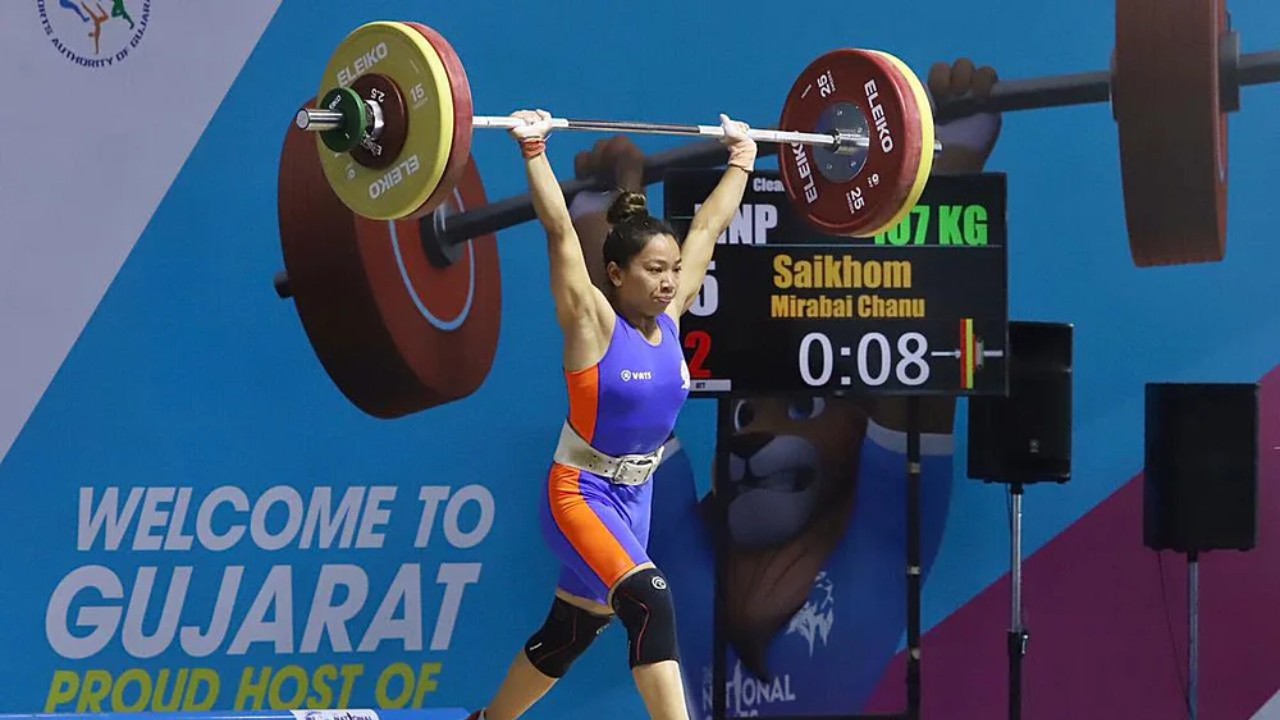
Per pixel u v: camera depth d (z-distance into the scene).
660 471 10.40
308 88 9.91
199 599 9.77
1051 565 11.01
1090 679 11.03
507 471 10.27
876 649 10.70
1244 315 11.16
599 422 7.95
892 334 9.76
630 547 7.81
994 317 9.80
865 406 10.70
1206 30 10.49
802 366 9.69
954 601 10.87
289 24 9.88
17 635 9.51
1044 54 10.88
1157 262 11.00
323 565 9.97
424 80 7.71
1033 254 10.90
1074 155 10.93
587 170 10.31
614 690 10.46
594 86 10.33
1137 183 10.84
